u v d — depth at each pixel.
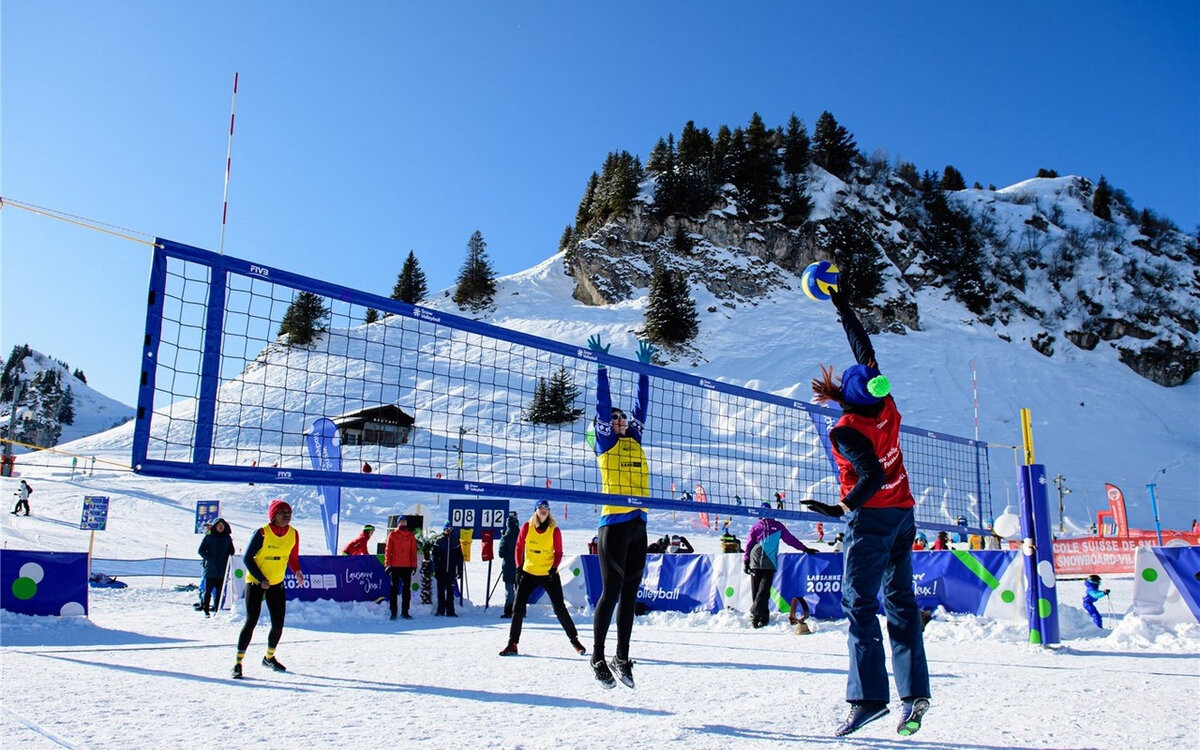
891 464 3.53
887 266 97.31
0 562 9.74
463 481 6.05
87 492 31.27
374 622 11.68
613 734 3.55
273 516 6.20
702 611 12.37
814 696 4.70
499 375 65.44
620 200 106.69
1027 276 102.94
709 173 110.75
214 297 5.45
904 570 3.55
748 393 8.89
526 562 7.34
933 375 75.06
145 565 18.59
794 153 111.75
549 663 6.71
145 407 5.03
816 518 9.05
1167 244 112.06
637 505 5.00
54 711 4.19
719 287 98.31
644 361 6.75
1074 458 58.97
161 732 3.68
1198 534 24.31
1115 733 3.58
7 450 34.81
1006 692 4.81
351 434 45.91
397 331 72.31
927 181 115.75
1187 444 66.12
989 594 10.40
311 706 4.48
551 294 108.19
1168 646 7.83
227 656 7.18
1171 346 90.31
